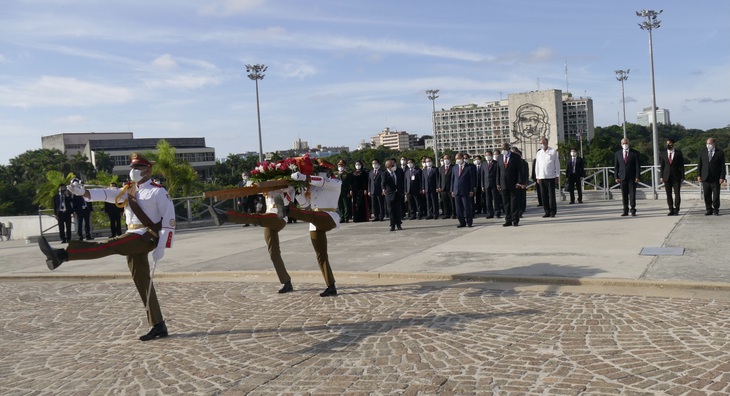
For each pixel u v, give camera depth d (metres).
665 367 4.75
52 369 5.71
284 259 11.62
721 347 5.13
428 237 13.56
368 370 5.10
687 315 6.18
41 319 8.01
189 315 7.61
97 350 6.28
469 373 4.88
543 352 5.28
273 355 5.70
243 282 9.77
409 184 18.50
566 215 16.33
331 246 13.14
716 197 13.98
